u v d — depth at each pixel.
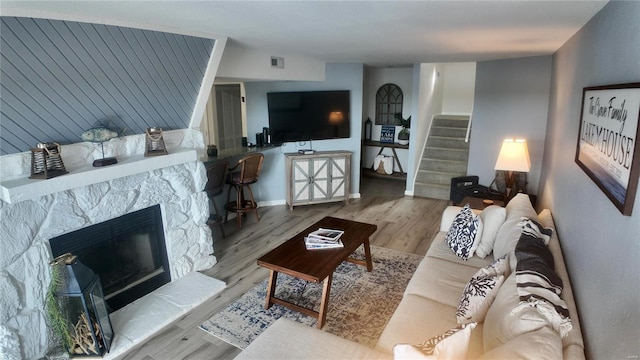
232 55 3.68
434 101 7.21
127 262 3.12
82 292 2.34
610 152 1.63
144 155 2.98
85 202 2.66
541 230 2.61
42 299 2.46
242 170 4.63
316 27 2.57
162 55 2.69
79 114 2.50
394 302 3.14
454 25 2.46
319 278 2.64
